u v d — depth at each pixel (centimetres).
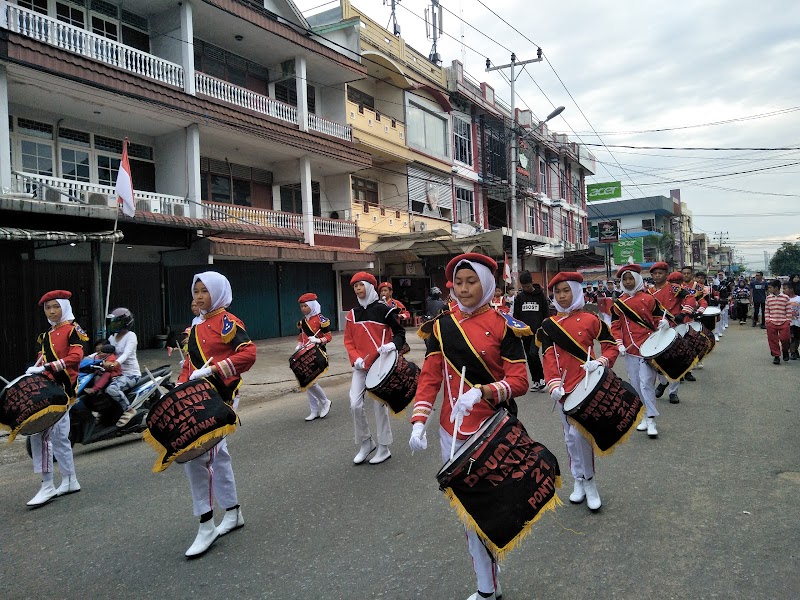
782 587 311
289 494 493
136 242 1281
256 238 1531
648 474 504
